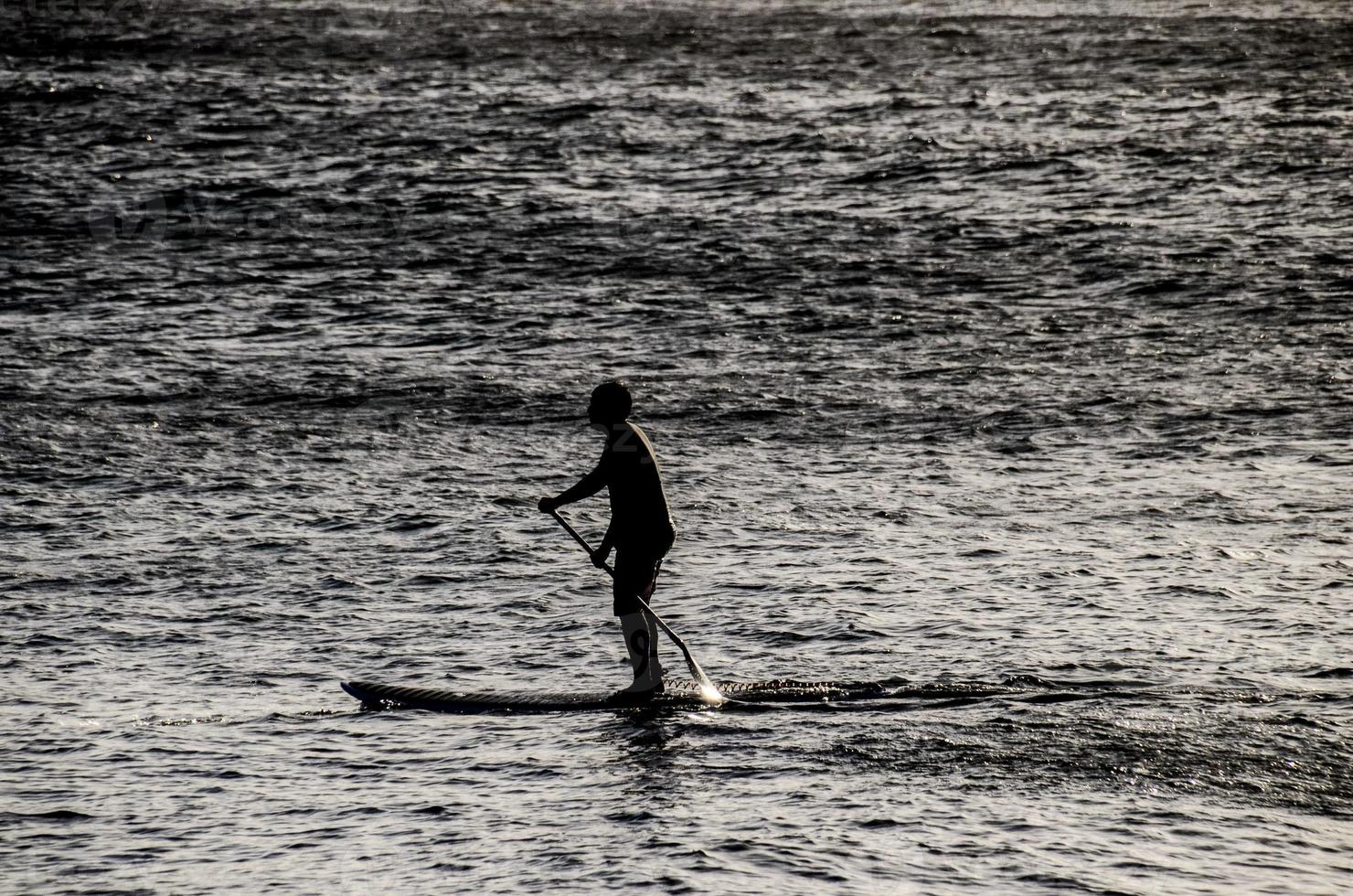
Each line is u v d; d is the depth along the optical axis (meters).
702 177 123.94
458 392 68.31
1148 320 79.38
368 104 159.75
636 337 79.19
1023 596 38.06
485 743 28.19
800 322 81.56
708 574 41.00
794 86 170.25
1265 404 62.62
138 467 56.06
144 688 32.66
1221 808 23.67
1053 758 26.03
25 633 36.97
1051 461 54.88
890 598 38.19
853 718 28.83
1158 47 195.50
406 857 22.61
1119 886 20.69
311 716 30.36
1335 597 37.25
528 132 144.00
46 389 69.50
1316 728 27.38
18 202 118.06
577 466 55.81
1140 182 115.75
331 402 66.81
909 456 56.12
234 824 24.31
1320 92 152.50
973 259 94.94
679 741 27.80
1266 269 88.62
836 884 20.86
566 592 40.12
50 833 24.05
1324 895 20.39
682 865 21.66
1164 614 36.06
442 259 99.38
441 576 41.81
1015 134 136.88
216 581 41.53
